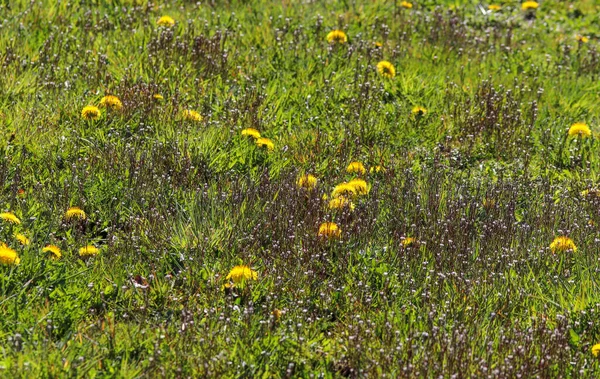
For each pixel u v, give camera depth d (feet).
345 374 17.58
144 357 17.15
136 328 17.85
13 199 22.21
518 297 20.22
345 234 22.29
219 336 17.83
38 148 25.63
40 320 17.49
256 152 27.30
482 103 33.45
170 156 26.07
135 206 23.41
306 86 33.30
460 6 49.93
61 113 27.96
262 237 22.35
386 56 37.78
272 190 24.56
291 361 17.47
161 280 20.13
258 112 30.37
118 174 24.98
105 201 23.54
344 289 20.13
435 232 22.45
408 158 28.73
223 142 27.66
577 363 17.58
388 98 33.37
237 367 16.90
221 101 31.17
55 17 36.65
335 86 33.30
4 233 20.65
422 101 33.06
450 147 30.22
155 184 24.44
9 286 18.67
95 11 38.22
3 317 17.58
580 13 50.19
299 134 29.43
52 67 31.40
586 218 24.61
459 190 25.66
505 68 39.34
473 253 22.31
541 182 27.61
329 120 31.07
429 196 24.72
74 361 16.43
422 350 17.67
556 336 18.20
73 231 21.91
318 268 21.08
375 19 43.11
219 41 36.19
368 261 21.36
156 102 30.01
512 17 49.29
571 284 20.93
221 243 21.86
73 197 23.24
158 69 32.68
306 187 24.94
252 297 19.61
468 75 37.14
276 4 43.16
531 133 32.04
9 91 29.09
